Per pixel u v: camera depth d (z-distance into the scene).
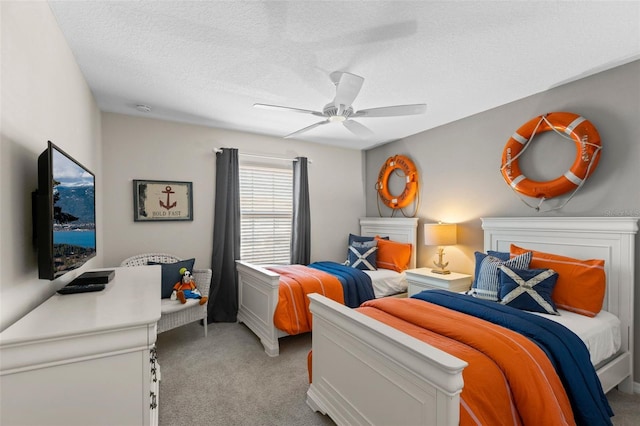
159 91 2.73
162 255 3.40
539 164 2.78
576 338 1.70
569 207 2.59
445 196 3.71
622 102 2.29
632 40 1.97
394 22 1.78
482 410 1.21
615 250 2.26
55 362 1.01
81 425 1.04
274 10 1.68
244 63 2.25
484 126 3.27
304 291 2.95
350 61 2.22
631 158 2.25
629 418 1.91
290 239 4.40
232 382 2.32
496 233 3.06
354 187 4.95
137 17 1.73
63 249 1.42
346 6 1.64
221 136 3.87
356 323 1.55
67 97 1.95
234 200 3.83
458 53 2.12
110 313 1.20
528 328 1.68
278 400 2.10
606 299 2.29
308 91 2.74
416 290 3.48
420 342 1.26
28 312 1.32
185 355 2.77
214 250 3.72
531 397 1.27
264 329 2.93
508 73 2.41
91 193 1.97
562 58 2.19
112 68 2.31
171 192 3.54
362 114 2.50
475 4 1.64
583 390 1.51
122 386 1.09
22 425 0.97
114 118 3.27
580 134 2.41
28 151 1.34
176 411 1.98
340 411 1.72
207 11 1.69
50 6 1.62
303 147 4.50
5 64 1.13
